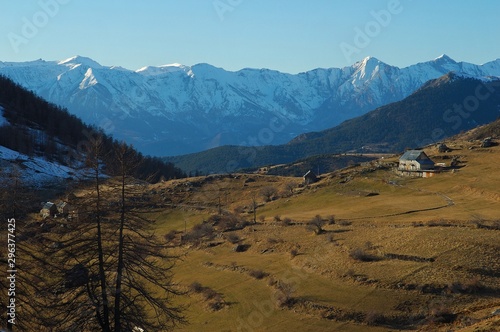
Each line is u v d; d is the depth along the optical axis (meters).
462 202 120.56
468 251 77.56
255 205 150.38
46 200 98.06
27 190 48.16
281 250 100.56
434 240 84.69
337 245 93.88
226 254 105.81
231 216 138.12
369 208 128.12
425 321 60.66
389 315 63.75
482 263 72.81
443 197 129.38
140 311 35.34
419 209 118.69
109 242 35.69
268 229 119.31
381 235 95.38
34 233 36.62
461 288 66.50
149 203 36.41
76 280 33.72
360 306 67.00
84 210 34.19
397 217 112.06
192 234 121.19
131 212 34.97
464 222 94.12
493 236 83.38
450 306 62.62
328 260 86.81
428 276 71.44
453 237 84.44
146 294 35.19
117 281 33.84
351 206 135.88
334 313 66.56
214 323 70.31
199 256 106.19
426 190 140.75
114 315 33.75
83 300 33.78
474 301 63.06
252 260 97.69
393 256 81.31
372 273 76.50
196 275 92.88
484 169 151.88
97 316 33.41
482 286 66.44
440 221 97.06
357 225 107.81
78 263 33.97
